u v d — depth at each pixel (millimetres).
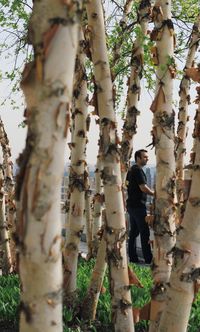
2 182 9859
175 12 10547
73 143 7340
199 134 4062
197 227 3967
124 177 6793
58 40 2479
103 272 6844
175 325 4012
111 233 4875
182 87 9445
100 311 6996
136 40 7316
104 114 4828
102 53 4875
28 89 2525
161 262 5125
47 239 2506
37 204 2465
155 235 5191
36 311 2535
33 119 2469
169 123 5102
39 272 2518
